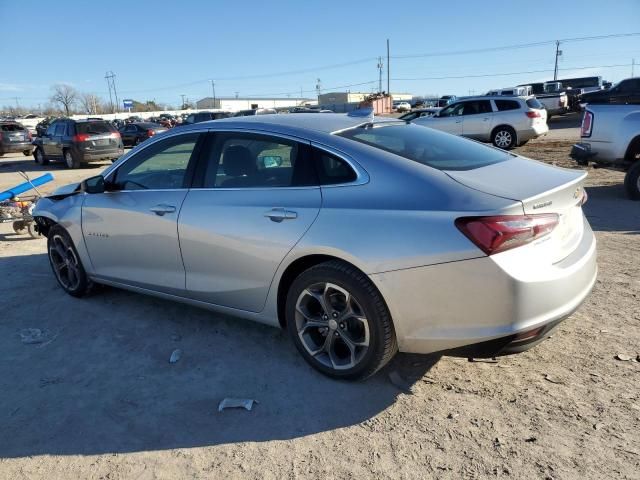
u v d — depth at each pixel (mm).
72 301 4816
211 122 3916
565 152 14977
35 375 3539
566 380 3166
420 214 2832
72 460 2703
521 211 2699
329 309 3180
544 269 2762
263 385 3293
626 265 5094
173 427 2932
